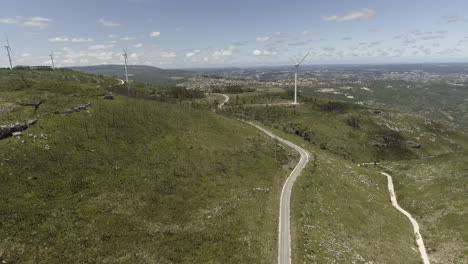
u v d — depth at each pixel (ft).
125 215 197.88
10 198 178.81
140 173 249.34
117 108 350.23
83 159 237.45
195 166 293.23
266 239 209.05
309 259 192.34
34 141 235.20
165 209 216.33
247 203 254.68
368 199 347.15
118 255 165.37
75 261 154.92
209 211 227.61
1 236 155.22
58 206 186.39
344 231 254.68
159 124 355.77
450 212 307.37
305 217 249.14
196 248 184.14
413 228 299.99
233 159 336.90
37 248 156.15
